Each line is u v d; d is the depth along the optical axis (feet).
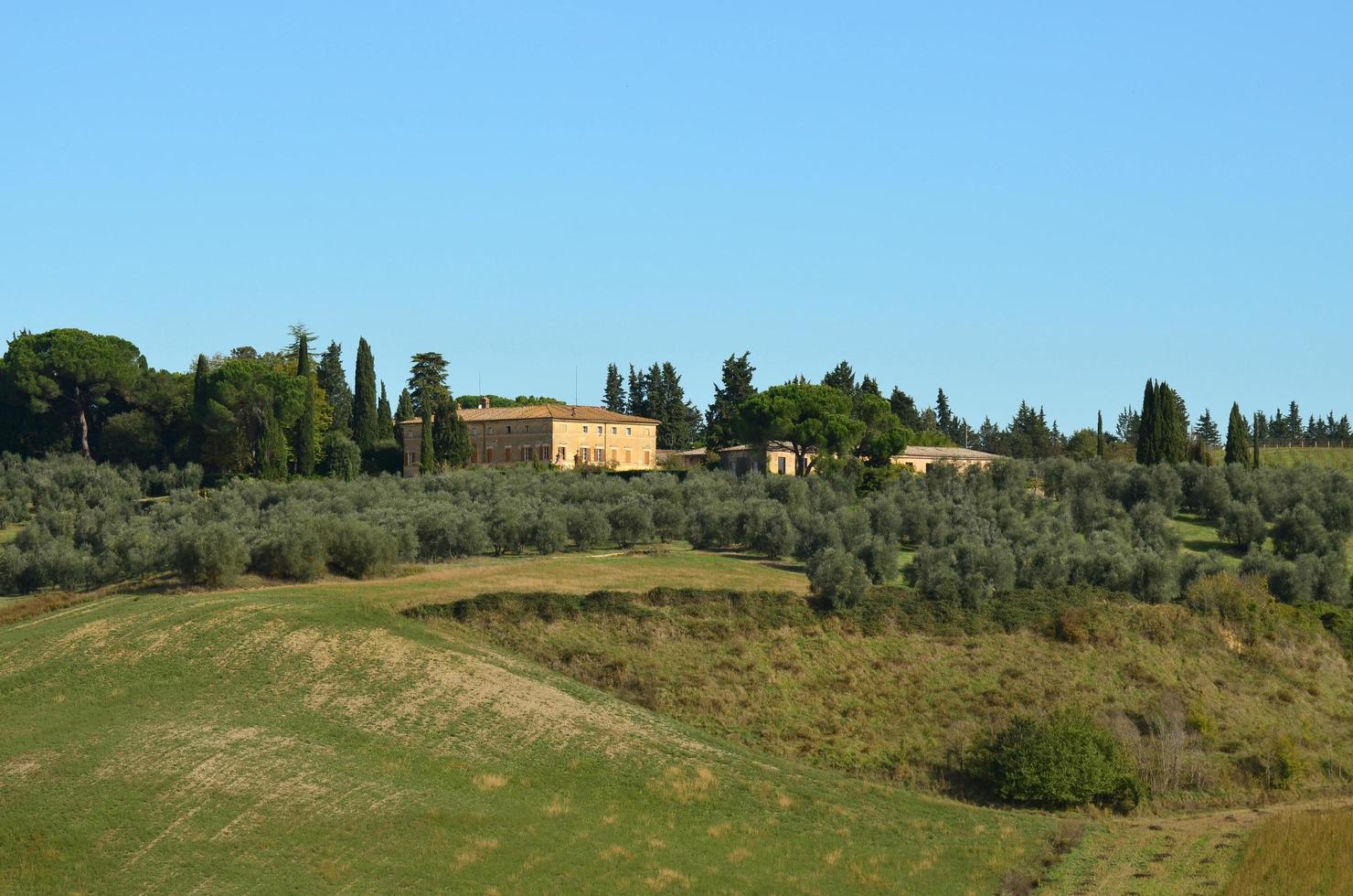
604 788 173.99
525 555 313.94
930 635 250.37
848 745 205.77
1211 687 244.83
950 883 155.63
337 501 377.91
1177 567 302.86
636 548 329.52
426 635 217.15
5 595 291.38
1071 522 363.15
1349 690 253.44
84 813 151.64
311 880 140.77
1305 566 302.04
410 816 157.07
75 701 188.34
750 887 149.48
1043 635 256.32
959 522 357.61
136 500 442.50
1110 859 166.09
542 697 198.90
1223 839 174.91
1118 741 206.69
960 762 203.10
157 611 223.71
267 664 200.13
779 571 286.66
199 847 145.89
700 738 196.54
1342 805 197.98
